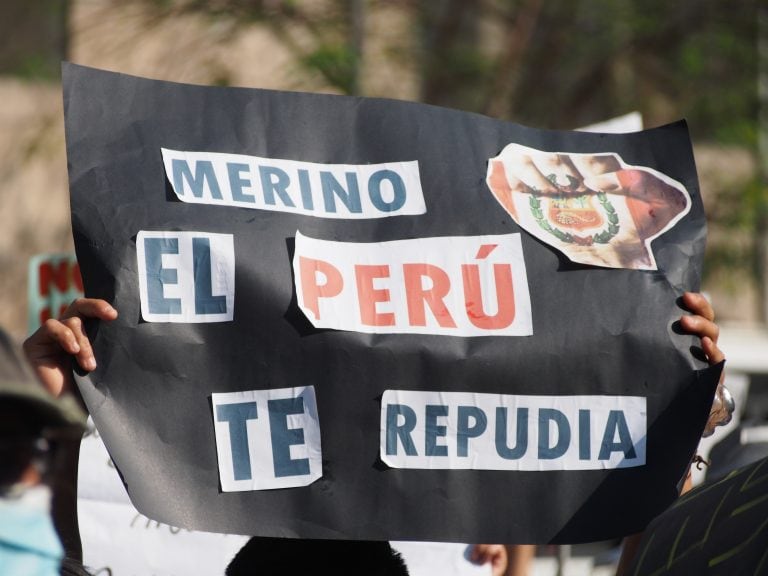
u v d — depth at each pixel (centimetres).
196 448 513
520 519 532
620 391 545
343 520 520
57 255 811
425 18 1759
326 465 522
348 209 551
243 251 530
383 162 562
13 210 1886
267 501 516
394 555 563
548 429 539
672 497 541
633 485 541
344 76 1545
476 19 1833
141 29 1650
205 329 521
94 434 662
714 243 1725
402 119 572
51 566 379
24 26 1838
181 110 547
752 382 1368
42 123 1823
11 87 1852
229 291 525
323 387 526
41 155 1845
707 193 1708
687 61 1712
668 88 1766
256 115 556
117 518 664
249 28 1616
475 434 533
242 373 522
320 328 527
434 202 558
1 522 370
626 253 561
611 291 554
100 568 657
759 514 435
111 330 513
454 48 1758
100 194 524
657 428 546
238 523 511
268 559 548
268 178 546
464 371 535
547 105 1775
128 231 522
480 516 529
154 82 548
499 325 542
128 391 511
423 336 535
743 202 1680
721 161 1764
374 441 526
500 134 581
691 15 1748
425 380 532
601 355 546
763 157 1770
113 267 518
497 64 1742
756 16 1744
